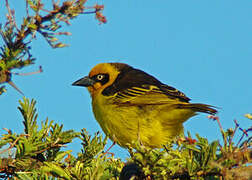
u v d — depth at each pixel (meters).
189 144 5.52
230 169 5.10
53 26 4.83
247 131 5.17
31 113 6.20
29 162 5.93
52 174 5.87
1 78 4.88
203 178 5.45
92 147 6.90
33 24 4.82
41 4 4.84
